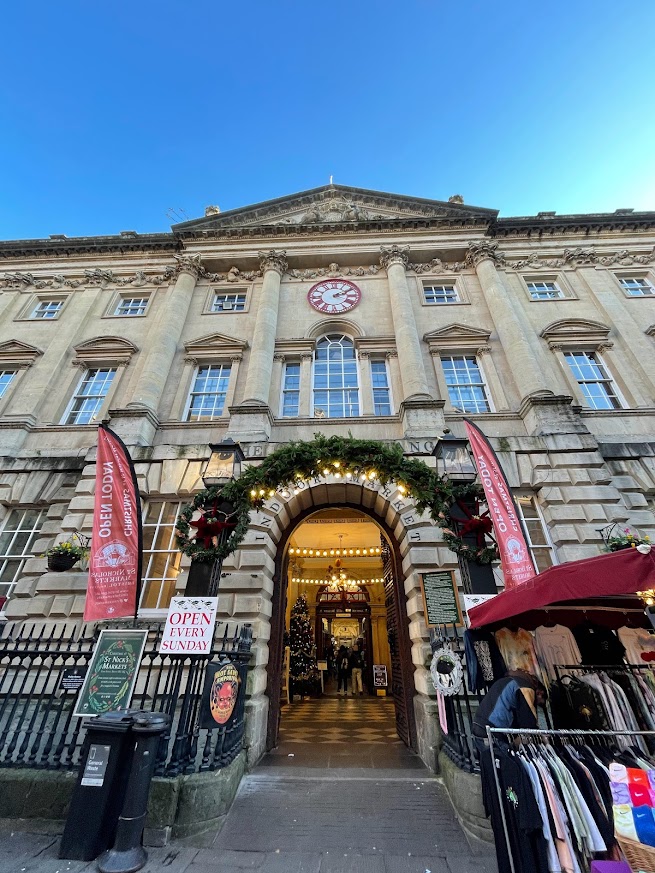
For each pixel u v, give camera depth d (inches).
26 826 177.0
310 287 601.3
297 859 161.6
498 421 445.1
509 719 159.0
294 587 704.4
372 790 223.8
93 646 223.8
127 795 161.2
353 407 484.4
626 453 410.0
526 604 160.2
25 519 414.6
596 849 121.6
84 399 512.1
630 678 205.3
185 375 506.3
